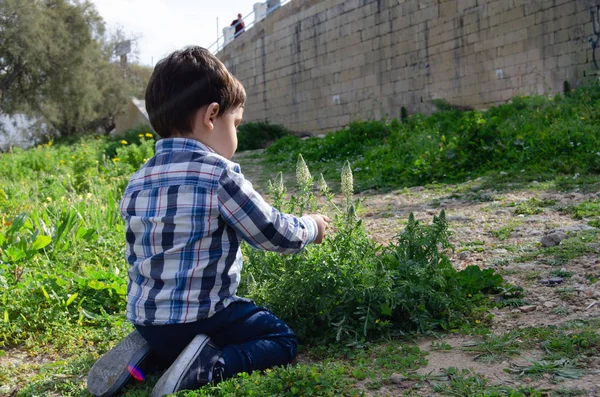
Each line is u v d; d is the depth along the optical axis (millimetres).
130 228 2355
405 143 11234
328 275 2895
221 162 2291
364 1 21266
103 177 10680
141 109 32781
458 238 5082
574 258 4008
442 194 7609
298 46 24297
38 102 32219
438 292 3004
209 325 2355
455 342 2719
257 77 26859
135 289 2379
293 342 2596
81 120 35531
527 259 4168
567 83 14695
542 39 15852
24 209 7098
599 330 2623
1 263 4438
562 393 2035
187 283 2273
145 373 2570
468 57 18031
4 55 30062
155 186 2316
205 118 2334
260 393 2186
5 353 3184
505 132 9094
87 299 3744
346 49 22219
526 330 2740
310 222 2480
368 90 21500
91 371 2480
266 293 3055
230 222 2275
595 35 14469
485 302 3262
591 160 7770
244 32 27328
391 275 3006
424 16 19234
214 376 2332
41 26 30578
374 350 2666
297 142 16422
